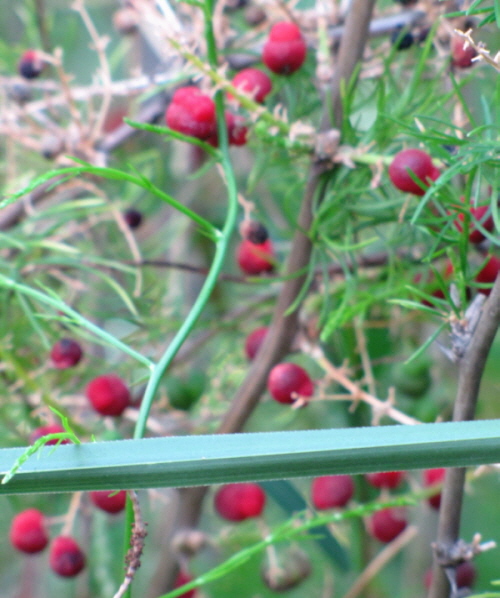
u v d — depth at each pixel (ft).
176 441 0.93
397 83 1.17
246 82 1.09
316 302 1.20
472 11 0.96
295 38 1.10
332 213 1.11
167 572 1.14
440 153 1.00
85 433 1.17
